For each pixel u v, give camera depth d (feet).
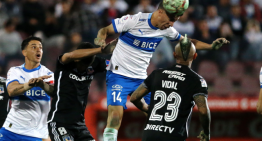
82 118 59.88
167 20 56.85
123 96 60.54
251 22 150.71
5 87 67.77
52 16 145.59
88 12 136.98
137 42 59.16
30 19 142.20
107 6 155.84
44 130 65.77
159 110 50.57
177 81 50.90
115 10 148.87
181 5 54.95
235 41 120.67
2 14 148.36
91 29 132.57
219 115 112.47
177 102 50.03
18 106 64.08
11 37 122.52
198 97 49.37
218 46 62.80
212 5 156.15
